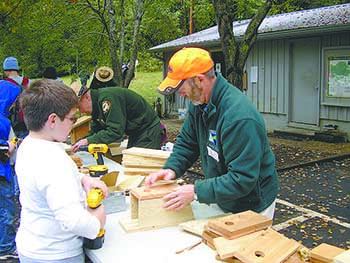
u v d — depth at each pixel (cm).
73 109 148
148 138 340
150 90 1778
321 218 418
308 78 902
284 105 959
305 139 867
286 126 959
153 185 190
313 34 848
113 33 789
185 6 1466
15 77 496
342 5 1002
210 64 181
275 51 962
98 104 306
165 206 177
